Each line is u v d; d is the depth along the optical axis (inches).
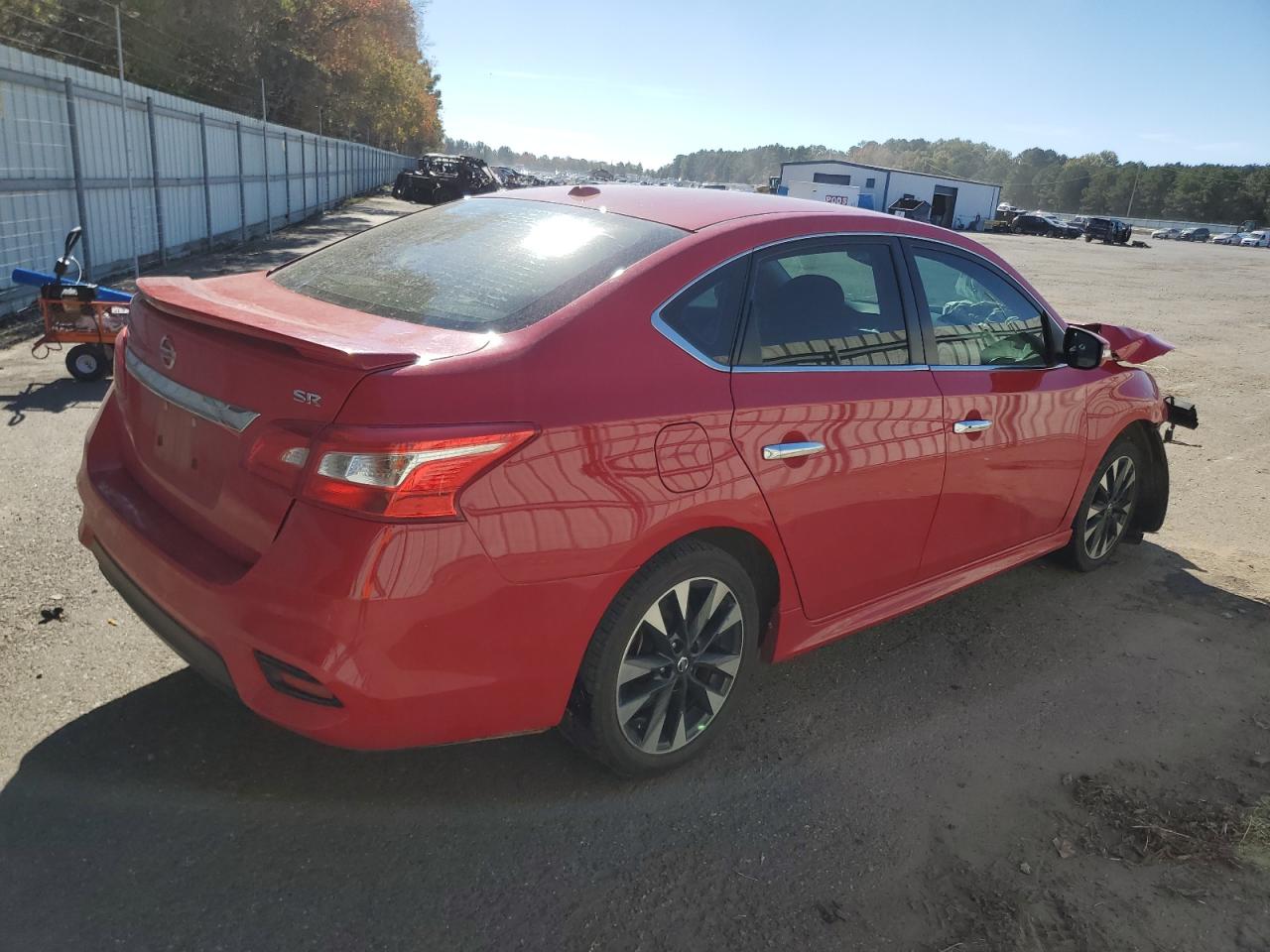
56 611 133.9
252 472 85.4
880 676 136.9
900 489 122.1
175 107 604.4
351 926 84.0
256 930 82.6
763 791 108.0
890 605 130.8
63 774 100.5
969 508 136.2
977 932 89.0
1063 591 171.6
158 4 939.3
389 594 80.2
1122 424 165.9
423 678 83.7
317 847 93.6
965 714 128.1
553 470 87.2
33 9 674.2
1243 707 135.0
